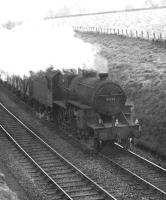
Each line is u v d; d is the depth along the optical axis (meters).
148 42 38.19
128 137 17.53
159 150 17.03
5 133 20.92
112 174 14.60
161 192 12.39
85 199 12.11
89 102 17.92
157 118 19.56
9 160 16.31
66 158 16.73
